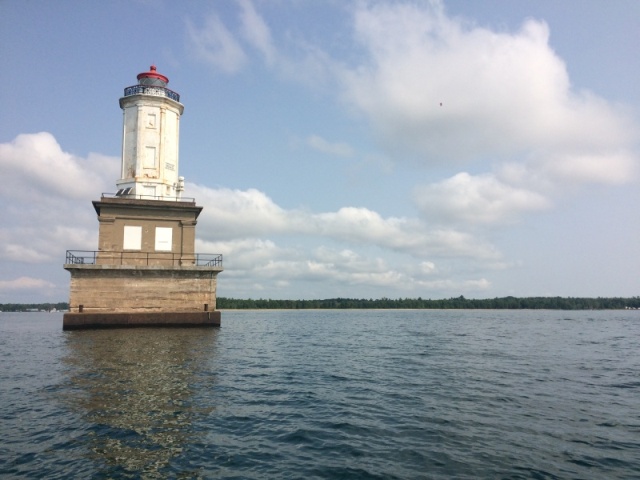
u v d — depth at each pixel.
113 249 35.09
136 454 8.76
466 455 8.80
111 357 20.62
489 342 34.41
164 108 40.38
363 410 12.30
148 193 39.09
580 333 45.69
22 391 13.94
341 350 28.22
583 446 9.33
